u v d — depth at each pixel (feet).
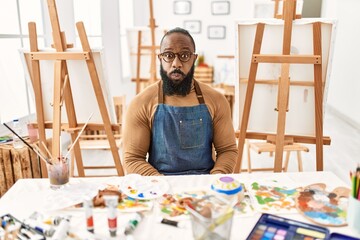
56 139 5.32
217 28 18.80
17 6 8.53
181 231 2.81
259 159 10.39
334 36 4.99
